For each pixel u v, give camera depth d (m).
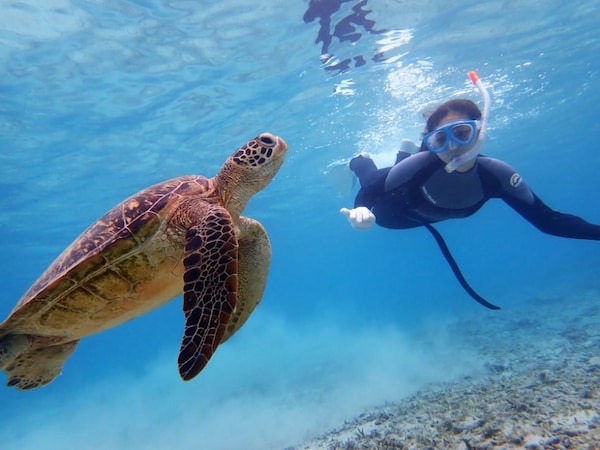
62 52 11.25
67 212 23.83
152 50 11.99
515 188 5.81
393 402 9.42
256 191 4.17
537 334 14.05
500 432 4.48
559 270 50.41
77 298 3.41
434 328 23.62
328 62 14.32
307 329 42.84
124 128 15.73
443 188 6.17
